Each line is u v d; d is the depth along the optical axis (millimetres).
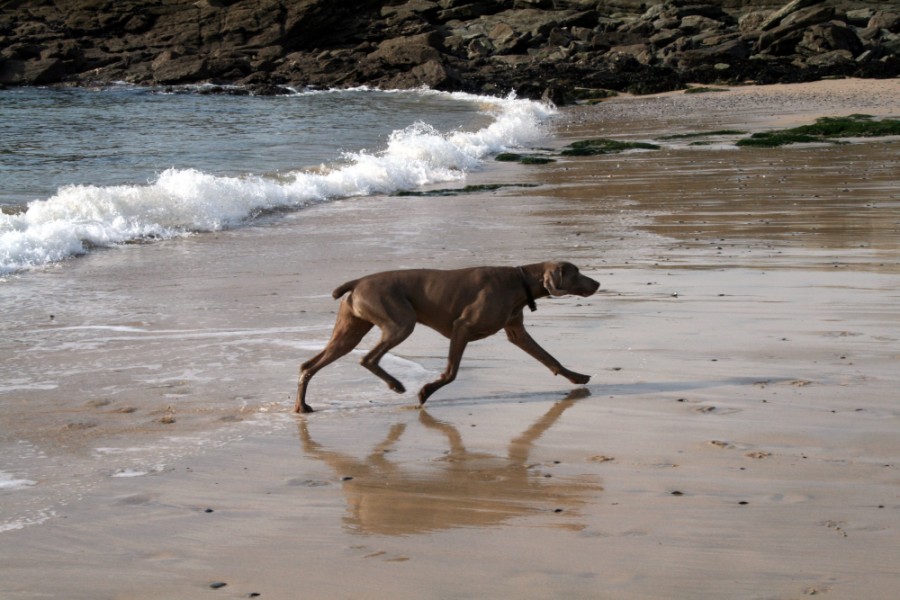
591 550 4789
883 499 5359
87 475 6004
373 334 9539
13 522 5273
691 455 6156
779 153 25422
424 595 4352
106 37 64125
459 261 13039
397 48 61656
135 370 8453
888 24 68000
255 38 64000
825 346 8641
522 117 38031
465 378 8156
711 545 4820
